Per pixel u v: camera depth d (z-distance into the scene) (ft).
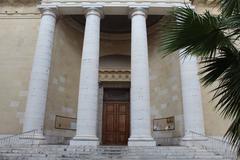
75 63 81.05
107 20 86.69
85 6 67.10
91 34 64.13
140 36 63.62
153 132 74.59
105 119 84.28
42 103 59.98
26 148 49.80
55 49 72.38
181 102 66.33
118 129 83.05
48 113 66.13
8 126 66.69
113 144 80.84
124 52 89.86
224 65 20.21
